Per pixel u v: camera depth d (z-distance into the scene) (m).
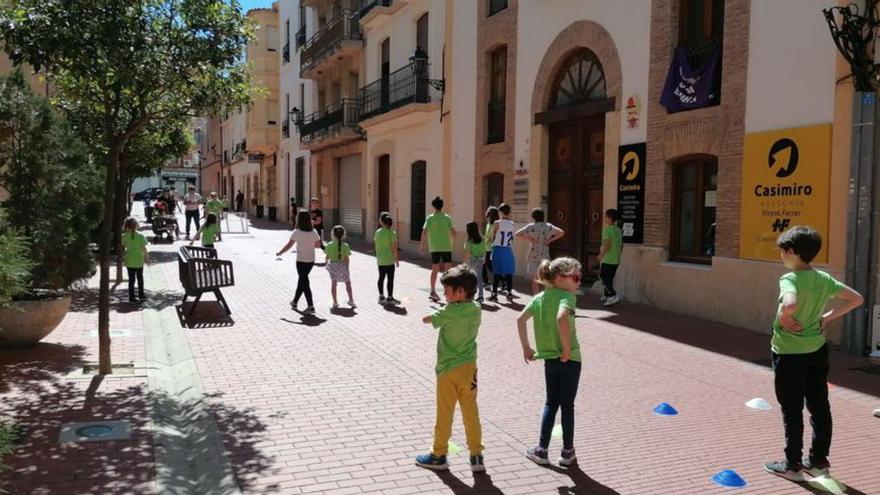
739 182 10.40
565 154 14.91
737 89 10.44
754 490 4.61
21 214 8.12
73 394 6.39
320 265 17.94
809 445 5.46
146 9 6.91
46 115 8.41
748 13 10.26
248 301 12.38
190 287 10.72
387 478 4.67
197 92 7.41
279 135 41.81
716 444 5.48
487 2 17.44
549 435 4.96
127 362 7.70
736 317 10.38
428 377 7.33
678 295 11.49
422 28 21.52
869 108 8.56
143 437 5.31
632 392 6.95
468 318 4.77
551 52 14.84
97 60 6.55
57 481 4.46
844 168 8.92
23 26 6.28
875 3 8.61
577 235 14.51
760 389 7.12
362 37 26.41
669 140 11.73
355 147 27.45
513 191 16.27
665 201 11.92
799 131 9.46
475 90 17.88
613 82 13.06
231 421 5.80
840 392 7.08
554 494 4.47
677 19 11.78
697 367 8.01
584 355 8.52
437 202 12.84
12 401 6.13
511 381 7.26
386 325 10.27
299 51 36.50
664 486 4.64
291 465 4.87
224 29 7.21
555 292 4.93
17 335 7.98
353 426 5.72
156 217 25.72
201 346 8.69
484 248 12.58
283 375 7.33
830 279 4.72
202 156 74.75
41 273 8.18
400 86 22.48
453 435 5.60
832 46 9.07
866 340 8.58
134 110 7.63
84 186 8.59
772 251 9.82
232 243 24.78
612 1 13.05
